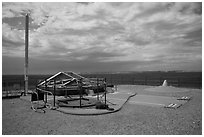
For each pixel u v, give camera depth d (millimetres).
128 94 16578
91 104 11859
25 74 15969
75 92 13508
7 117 9227
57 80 15258
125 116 9336
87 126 7805
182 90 19172
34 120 8680
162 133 6969
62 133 7012
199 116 9250
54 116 9375
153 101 13477
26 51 15938
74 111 9969
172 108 11117
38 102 13016
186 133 6949
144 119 8773
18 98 15234
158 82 30719
